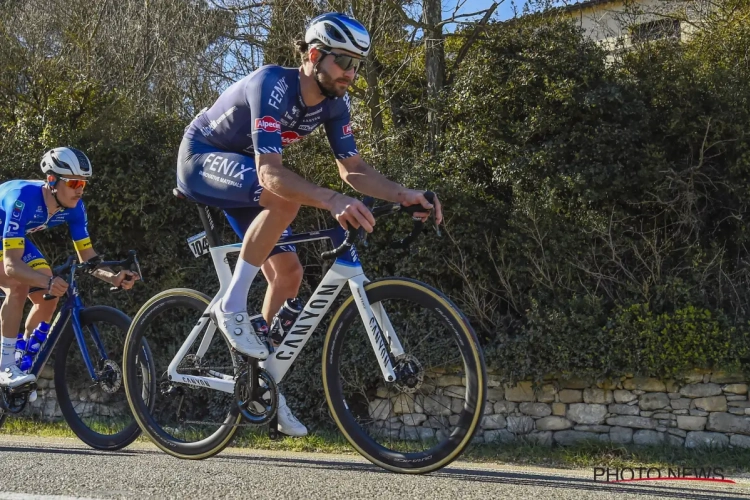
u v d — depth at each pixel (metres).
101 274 3.92
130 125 6.70
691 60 6.43
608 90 6.10
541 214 5.83
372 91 7.90
